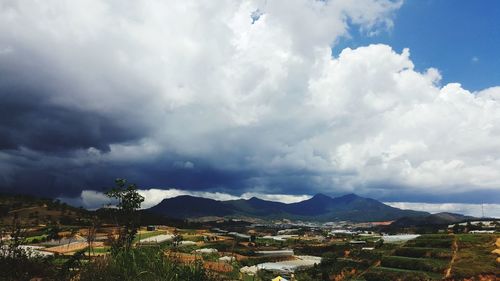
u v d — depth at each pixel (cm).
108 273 902
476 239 14438
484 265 12194
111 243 1045
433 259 13650
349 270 14700
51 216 14150
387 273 13100
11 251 1087
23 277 1000
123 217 1118
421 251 14488
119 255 952
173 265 959
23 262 1055
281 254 17862
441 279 12031
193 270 955
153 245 1068
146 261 950
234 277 1037
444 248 14450
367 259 15675
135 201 1131
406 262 13788
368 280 13325
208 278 976
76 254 996
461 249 13950
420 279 12394
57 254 1180
